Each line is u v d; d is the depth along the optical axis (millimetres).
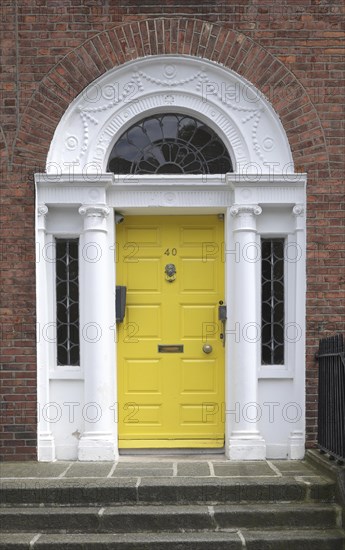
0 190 4824
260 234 4969
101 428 4809
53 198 4852
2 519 3990
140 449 5055
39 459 4789
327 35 4859
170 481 4207
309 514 3996
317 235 4855
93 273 4805
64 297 5008
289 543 3828
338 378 4250
